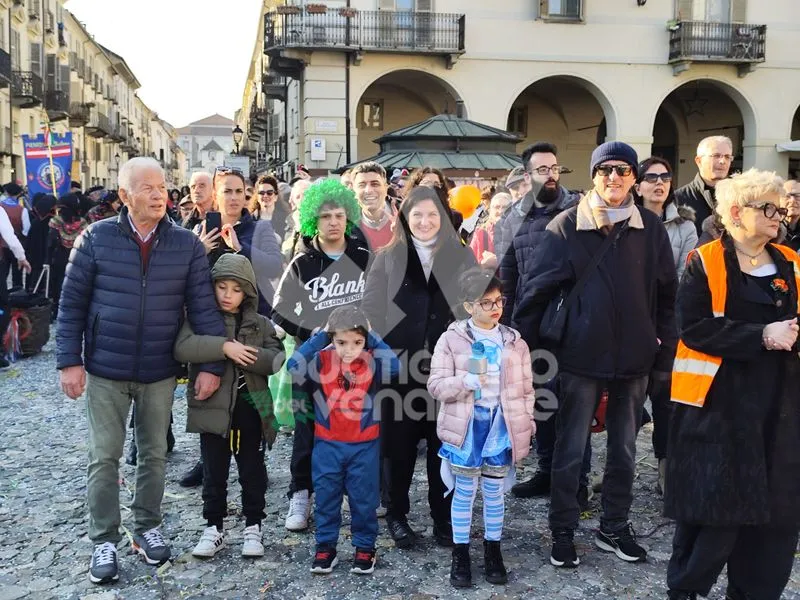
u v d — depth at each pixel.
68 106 34.47
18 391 7.01
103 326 3.42
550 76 19.89
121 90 58.62
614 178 3.43
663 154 25.17
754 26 20.17
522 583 3.42
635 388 3.60
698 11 20.30
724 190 2.91
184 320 3.62
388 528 3.94
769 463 2.82
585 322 3.50
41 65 31.81
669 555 3.70
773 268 2.93
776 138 20.88
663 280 3.62
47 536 3.89
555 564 3.57
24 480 4.68
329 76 18.86
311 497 4.20
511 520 4.17
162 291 3.47
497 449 3.45
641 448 5.41
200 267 3.60
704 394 2.86
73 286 3.42
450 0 19.20
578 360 3.52
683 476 2.89
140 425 3.58
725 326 2.81
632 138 20.31
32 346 8.60
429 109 22.12
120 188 3.40
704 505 2.81
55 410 6.34
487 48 19.50
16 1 28.45
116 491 3.51
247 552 3.68
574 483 3.57
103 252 3.41
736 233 2.88
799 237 5.27
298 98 20.80
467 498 3.46
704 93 23.34
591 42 19.95
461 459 3.43
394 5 19.00
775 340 2.73
